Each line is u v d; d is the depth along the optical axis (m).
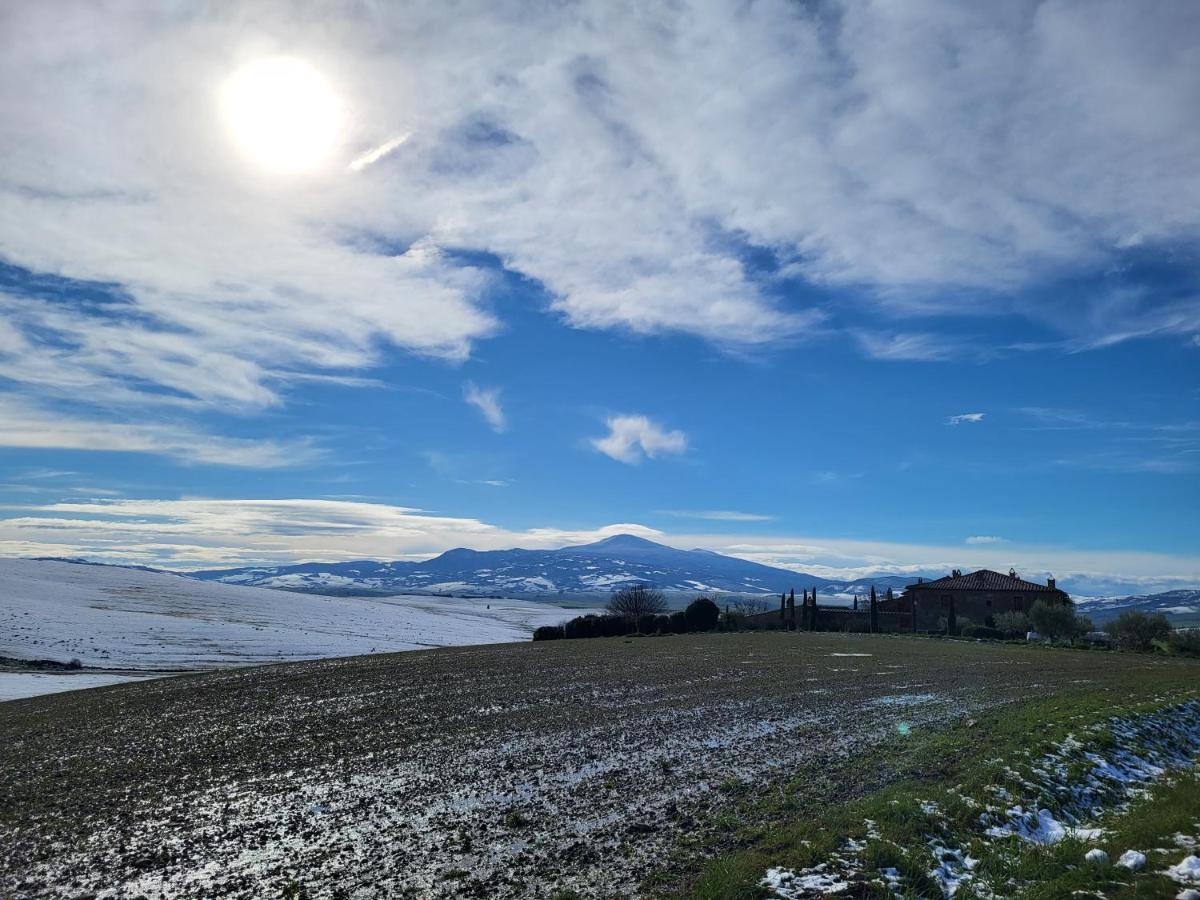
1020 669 38.47
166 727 24.30
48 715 28.52
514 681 33.97
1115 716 20.86
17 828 13.60
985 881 9.93
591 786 15.39
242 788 16.11
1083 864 10.27
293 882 10.66
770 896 9.15
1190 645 59.53
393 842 12.25
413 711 25.95
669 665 40.41
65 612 86.69
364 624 117.81
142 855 11.96
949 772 15.23
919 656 46.47
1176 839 11.09
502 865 11.06
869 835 11.09
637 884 10.05
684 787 15.04
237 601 134.38
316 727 23.34
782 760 17.12
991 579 101.94
